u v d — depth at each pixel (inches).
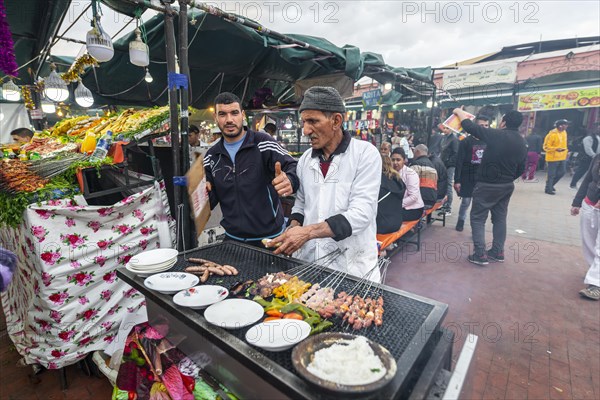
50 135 147.2
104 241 88.9
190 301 51.6
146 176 106.5
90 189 111.3
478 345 100.5
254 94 257.9
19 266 93.5
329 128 66.3
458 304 124.6
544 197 301.3
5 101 270.1
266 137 95.1
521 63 349.7
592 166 135.3
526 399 81.0
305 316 47.3
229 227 97.4
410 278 146.9
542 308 121.8
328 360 36.9
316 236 59.7
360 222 63.6
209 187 87.4
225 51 167.6
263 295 53.9
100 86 217.3
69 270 83.1
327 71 211.3
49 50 187.5
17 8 146.3
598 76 314.8
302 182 77.9
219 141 98.2
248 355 39.1
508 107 333.1
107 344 93.0
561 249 180.5
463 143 199.3
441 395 38.9
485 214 160.2
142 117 109.8
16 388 90.0
